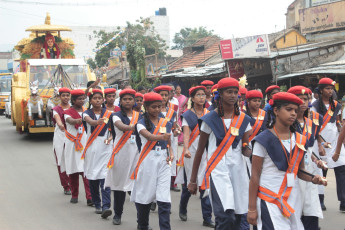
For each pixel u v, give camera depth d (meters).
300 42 24.84
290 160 4.19
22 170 11.49
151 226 6.80
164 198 5.73
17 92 16.50
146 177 5.86
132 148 6.75
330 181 9.61
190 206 8.02
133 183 6.28
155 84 25.27
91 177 7.39
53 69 16.52
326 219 6.96
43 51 18.59
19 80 16.75
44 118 15.59
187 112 6.98
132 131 6.75
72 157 8.13
